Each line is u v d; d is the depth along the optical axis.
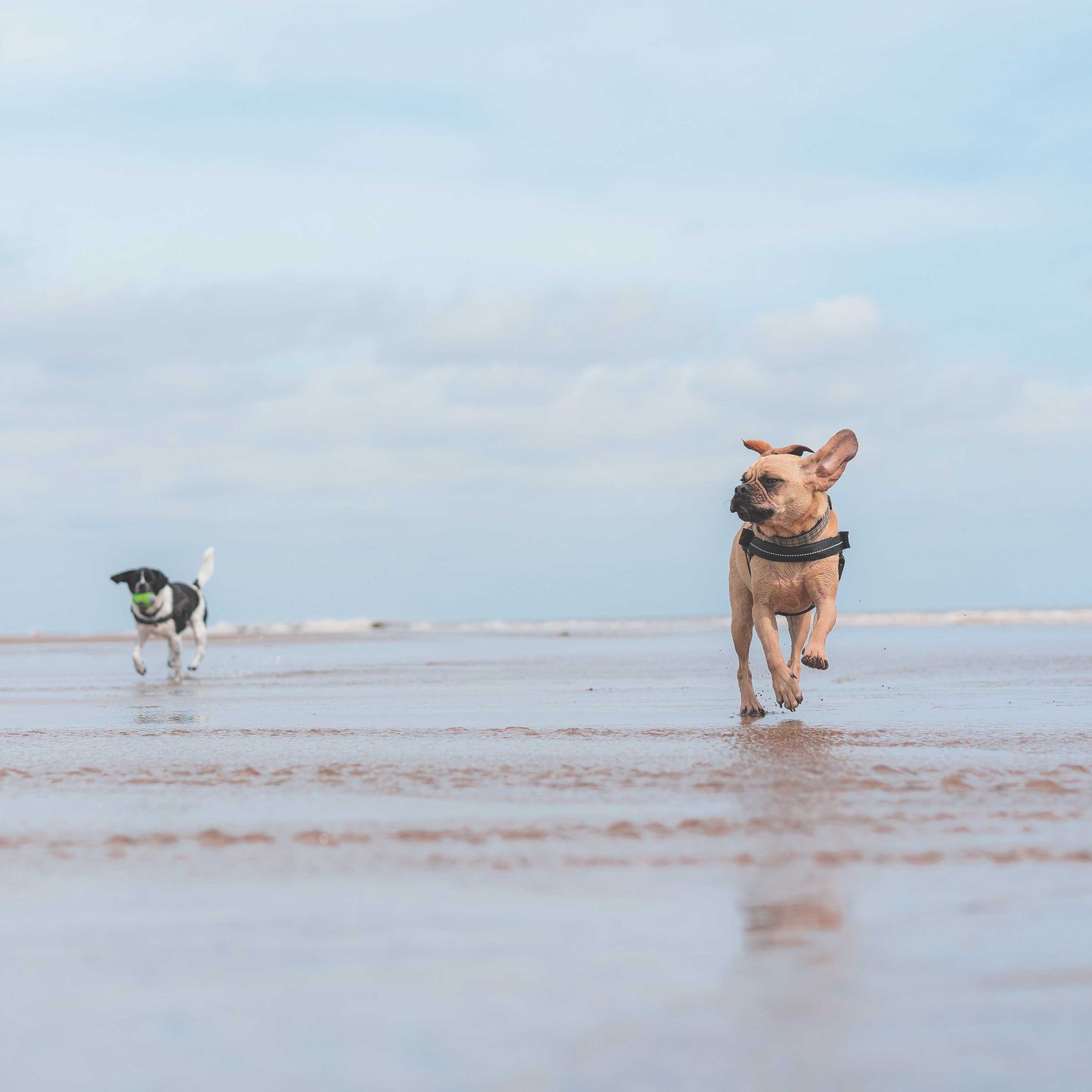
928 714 8.02
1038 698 9.17
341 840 3.91
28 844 3.91
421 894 3.19
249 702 10.38
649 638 29.25
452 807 4.53
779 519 7.78
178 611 15.09
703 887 3.22
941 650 18.27
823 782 4.98
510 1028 2.21
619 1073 2.01
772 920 2.88
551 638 30.70
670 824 4.11
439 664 17.36
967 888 3.16
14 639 36.28
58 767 5.86
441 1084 1.98
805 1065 2.04
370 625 41.94
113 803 4.76
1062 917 2.87
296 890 3.26
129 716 9.00
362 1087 1.97
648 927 2.84
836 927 2.81
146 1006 2.36
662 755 5.98
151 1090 1.98
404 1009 2.32
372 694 11.07
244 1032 2.22
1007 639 22.50
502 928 2.85
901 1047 2.11
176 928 2.89
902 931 2.77
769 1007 2.29
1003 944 2.66
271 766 5.73
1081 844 3.70
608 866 3.49
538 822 4.19
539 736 6.96
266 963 2.62
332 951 2.70
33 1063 2.10
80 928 2.91
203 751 6.44
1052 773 5.13
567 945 2.71
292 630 40.09
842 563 8.12
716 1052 2.09
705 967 2.53
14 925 2.94
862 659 16.17
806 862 3.50
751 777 5.14
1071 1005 2.29
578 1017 2.26
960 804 4.42
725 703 9.45
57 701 10.94
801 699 8.05
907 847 3.68
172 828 4.17
